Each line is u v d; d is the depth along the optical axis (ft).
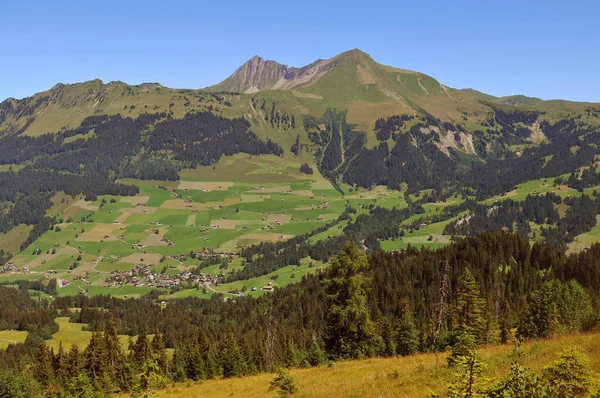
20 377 263.08
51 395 263.49
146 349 336.08
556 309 222.07
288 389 104.42
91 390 213.66
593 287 382.42
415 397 72.18
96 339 323.78
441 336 184.14
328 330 184.03
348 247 177.37
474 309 200.03
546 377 56.54
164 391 161.99
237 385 146.92
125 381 290.56
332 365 150.20
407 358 136.36
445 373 83.46
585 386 53.21
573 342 86.69
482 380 50.85
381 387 85.61
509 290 395.96
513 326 285.43
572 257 431.84
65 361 325.42
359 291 180.45
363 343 177.58
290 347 295.69
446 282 172.65
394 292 433.89
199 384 173.17
